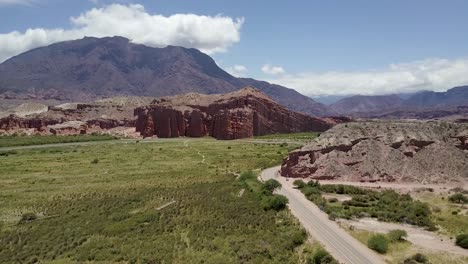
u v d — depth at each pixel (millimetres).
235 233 72938
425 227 78562
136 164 153125
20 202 100000
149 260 63469
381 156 122750
